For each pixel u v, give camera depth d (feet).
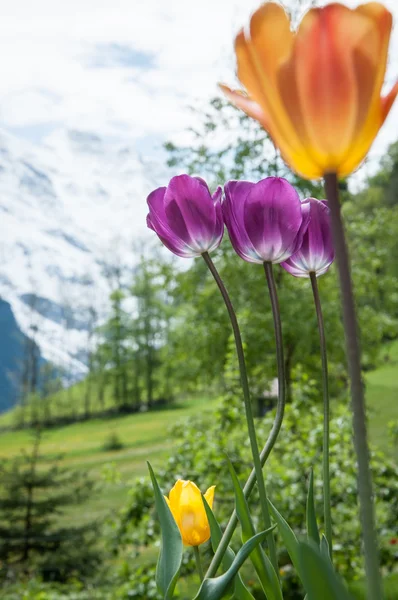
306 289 54.44
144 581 26.20
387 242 58.65
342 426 25.70
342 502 25.02
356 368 1.75
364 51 1.75
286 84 1.78
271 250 2.87
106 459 171.22
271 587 2.68
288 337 53.47
